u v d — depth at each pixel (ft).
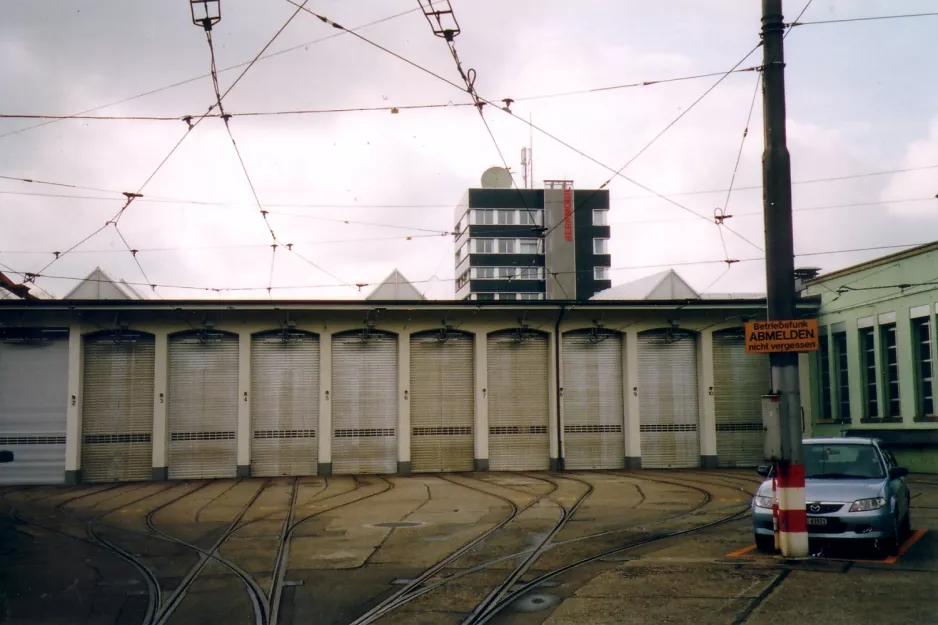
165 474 112.47
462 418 119.75
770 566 39.96
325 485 99.09
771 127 42.93
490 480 102.78
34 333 111.65
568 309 119.55
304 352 117.39
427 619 32.35
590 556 45.70
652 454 121.19
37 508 78.23
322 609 34.65
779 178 42.63
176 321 114.21
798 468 41.93
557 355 120.78
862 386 112.27
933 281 99.45
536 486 92.94
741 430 122.62
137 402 113.29
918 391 102.12
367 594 37.35
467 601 35.29
